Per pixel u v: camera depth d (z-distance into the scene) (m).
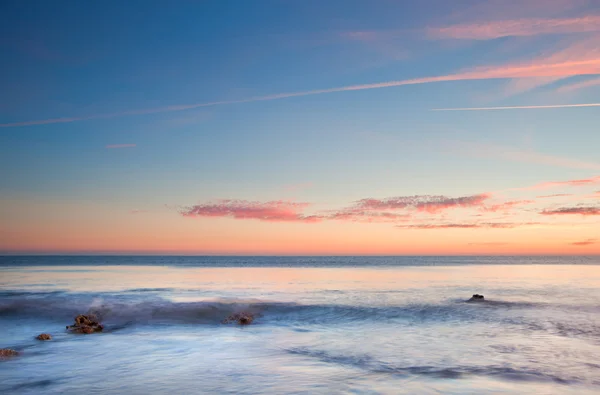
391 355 15.44
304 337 19.17
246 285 45.16
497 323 22.39
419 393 10.79
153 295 32.84
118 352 16.05
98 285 42.53
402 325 22.19
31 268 91.00
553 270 94.19
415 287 43.25
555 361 14.40
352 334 19.88
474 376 12.55
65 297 29.70
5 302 26.45
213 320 23.75
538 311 26.30
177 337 19.28
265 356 15.36
